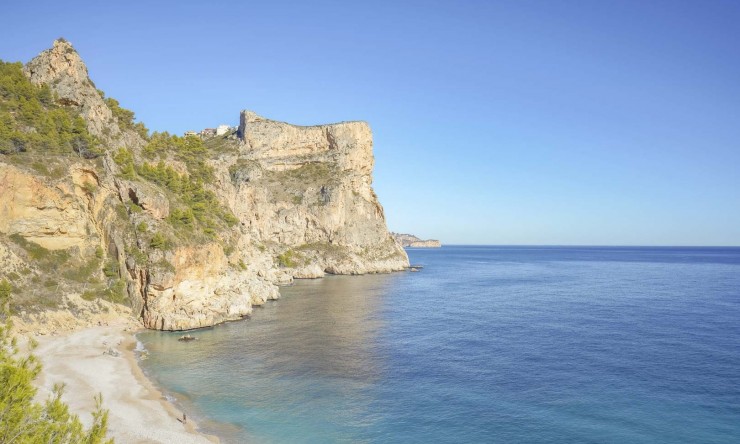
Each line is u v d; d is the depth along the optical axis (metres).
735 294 107.38
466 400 40.72
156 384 43.72
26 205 59.12
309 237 172.25
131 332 61.66
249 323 73.88
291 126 196.25
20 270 56.66
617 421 36.19
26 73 79.81
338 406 39.41
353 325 73.12
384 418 37.12
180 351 55.41
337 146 195.88
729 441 32.88
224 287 77.12
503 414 37.72
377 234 188.25
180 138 105.38
